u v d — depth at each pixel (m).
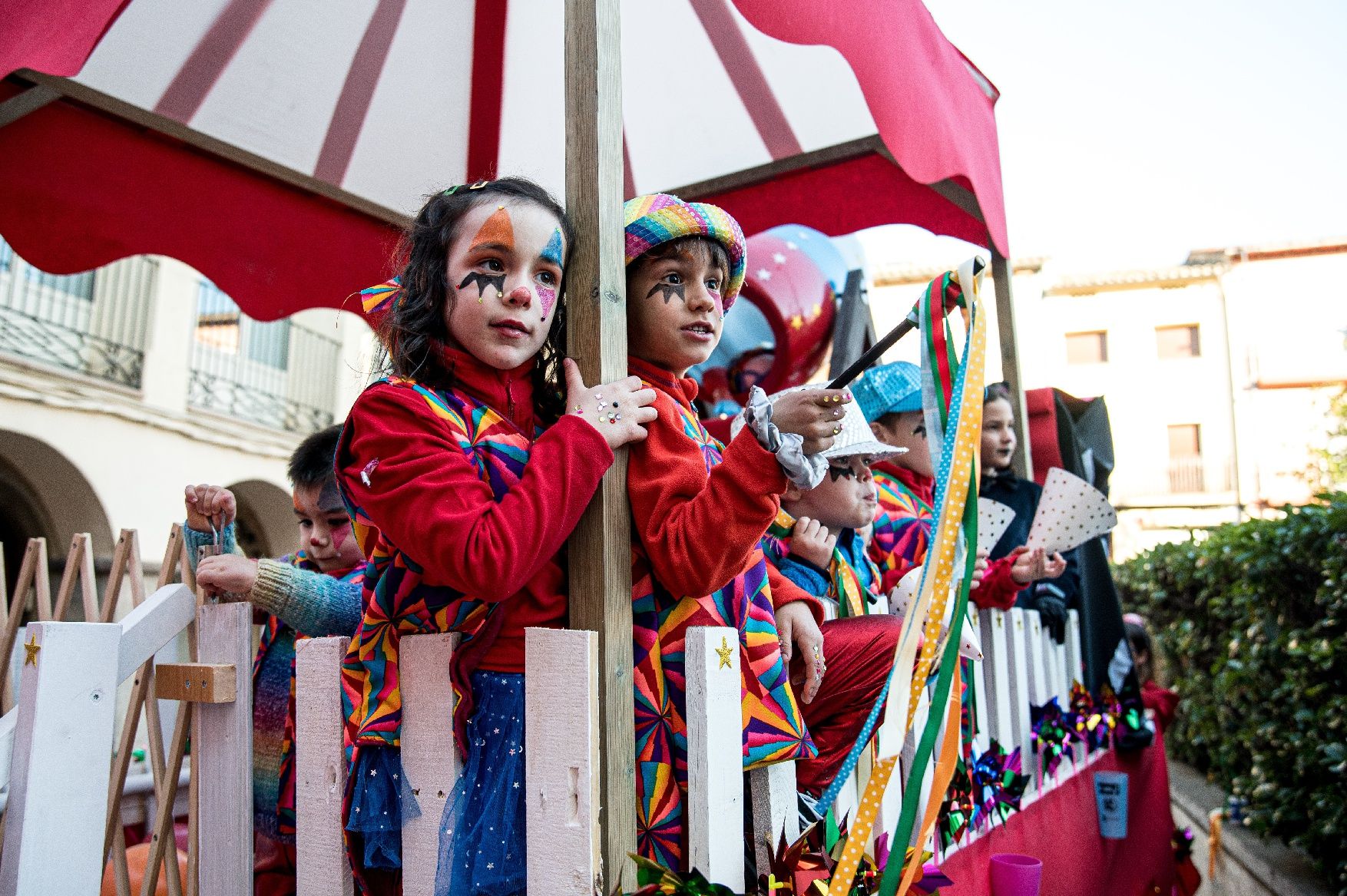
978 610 2.42
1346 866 3.76
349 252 3.43
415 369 1.39
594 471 1.25
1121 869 3.16
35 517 8.60
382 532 1.29
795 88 3.03
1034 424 3.88
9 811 1.33
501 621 1.28
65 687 1.39
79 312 8.67
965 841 2.06
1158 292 21.62
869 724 1.21
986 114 2.98
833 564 2.00
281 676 1.96
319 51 2.68
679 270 1.54
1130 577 7.28
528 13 2.60
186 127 2.85
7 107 2.66
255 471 10.46
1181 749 6.97
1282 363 20.98
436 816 1.25
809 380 3.67
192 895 1.57
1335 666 4.01
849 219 3.52
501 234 1.34
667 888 1.07
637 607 1.38
